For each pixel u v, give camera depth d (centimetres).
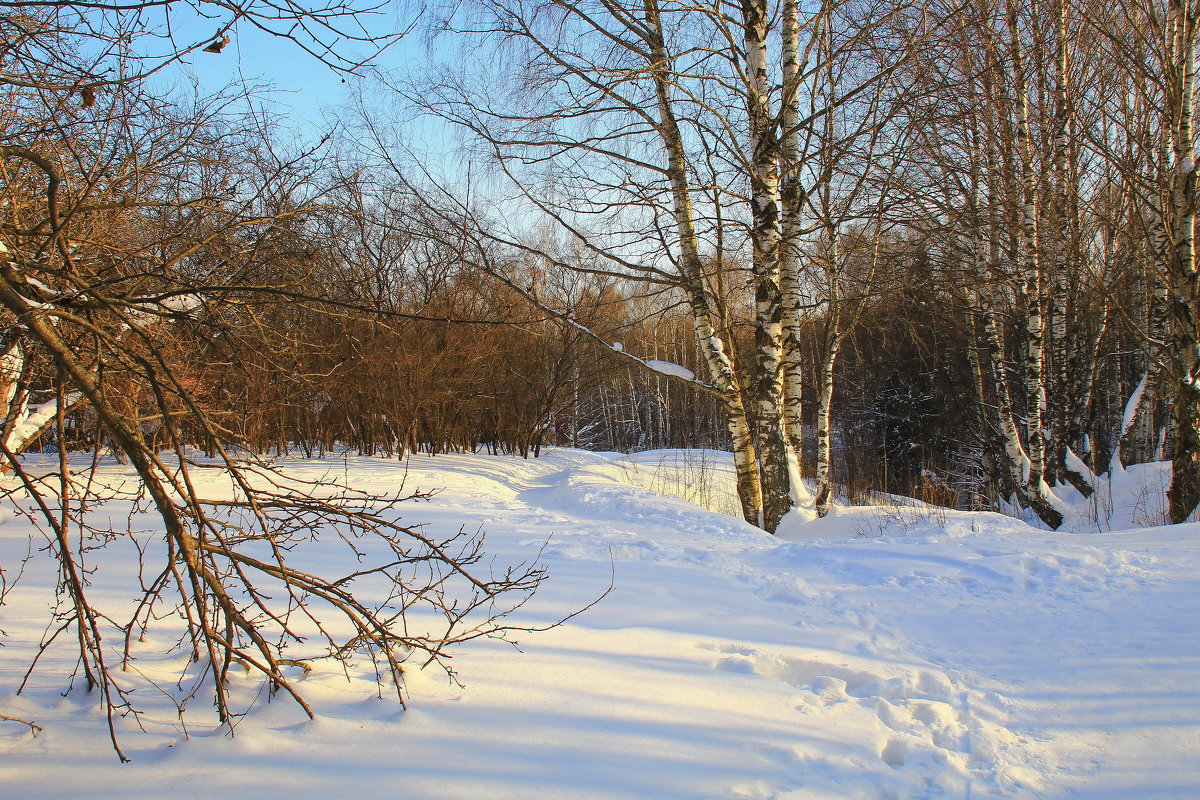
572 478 1488
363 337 1555
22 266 275
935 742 333
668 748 298
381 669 357
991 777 304
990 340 1361
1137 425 1816
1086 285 1423
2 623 394
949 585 585
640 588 564
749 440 1135
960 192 1302
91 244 336
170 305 310
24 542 608
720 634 463
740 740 312
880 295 1198
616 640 433
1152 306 1409
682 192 1067
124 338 324
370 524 315
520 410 2222
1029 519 1307
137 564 543
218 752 266
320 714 302
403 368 1639
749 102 1034
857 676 407
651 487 1536
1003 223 1318
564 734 303
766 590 582
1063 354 1399
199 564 266
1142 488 1249
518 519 888
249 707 301
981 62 1191
